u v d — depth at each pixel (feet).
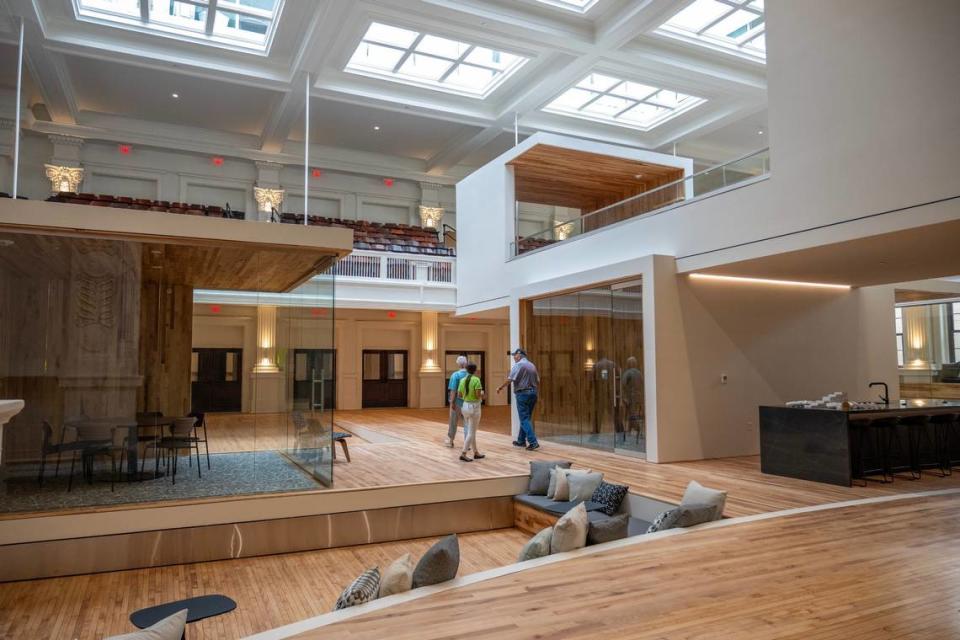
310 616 16.79
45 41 40.24
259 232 24.38
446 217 69.21
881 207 21.45
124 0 40.91
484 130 55.93
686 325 30.68
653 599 12.18
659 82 46.98
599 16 40.81
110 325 23.04
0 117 49.11
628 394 31.68
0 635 15.42
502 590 12.71
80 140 53.01
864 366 35.96
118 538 20.38
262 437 34.99
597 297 34.45
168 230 23.27
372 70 48.29
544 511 23.68
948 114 19.54
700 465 28.94
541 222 69.00
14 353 21.63
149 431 23.68
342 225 62.80
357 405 61.98
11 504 20.84
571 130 56.13
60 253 22.52
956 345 50.31
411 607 11.83
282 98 49.85
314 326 26.84
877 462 26.48
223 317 54.70
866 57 22.00
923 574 13.62
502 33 40.55
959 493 22.35
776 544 15.92
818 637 10.52
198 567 20.77
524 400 34.60
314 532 22.80
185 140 56.49
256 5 41.19
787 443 26.08
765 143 61.57
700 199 29.30
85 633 15.57
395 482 24.68
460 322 67.31
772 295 33.22
